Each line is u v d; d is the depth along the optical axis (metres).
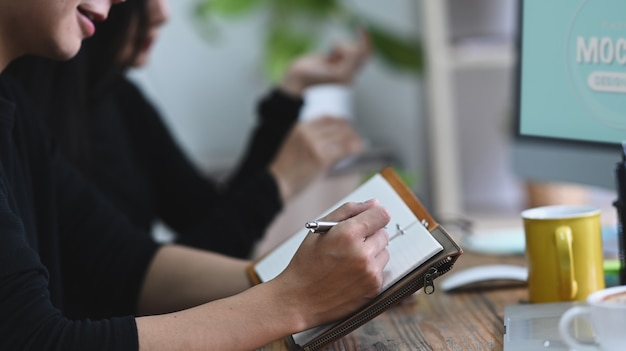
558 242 1.15
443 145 2.89
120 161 2.03
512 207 2.99
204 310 0.99
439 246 1.04
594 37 1.29
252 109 3.14
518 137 1.46
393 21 3.09
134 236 1.44
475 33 3.04
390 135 3.12
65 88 1.68
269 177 1.81
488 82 3.08
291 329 0.99
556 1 1.35
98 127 1.97
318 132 1.84
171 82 3.11
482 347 1.03
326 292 1.00
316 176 1.84
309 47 2.93
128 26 1.71
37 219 1.31
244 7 2.89
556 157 1.39
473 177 3.12
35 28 1.14
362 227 1.01
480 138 3.10
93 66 1.75
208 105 3.14
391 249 1.07
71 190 1.43
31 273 0.96
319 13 2.91
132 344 0.95
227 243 1.74
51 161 1.35
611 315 0.88
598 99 1.30
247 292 1.01
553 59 1.37
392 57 2.86
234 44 3.12
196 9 2.90
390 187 1.17
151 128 2.15
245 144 3.14
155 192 2.17
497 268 1.34
